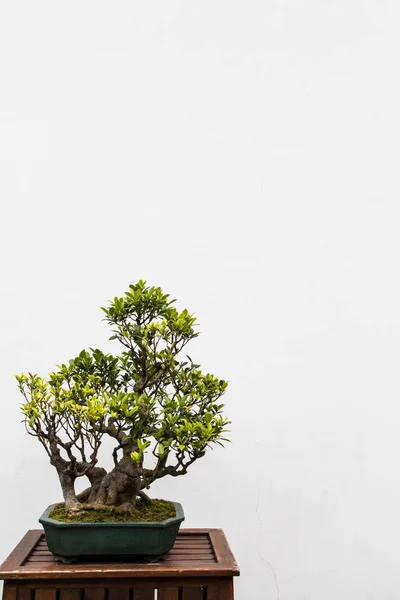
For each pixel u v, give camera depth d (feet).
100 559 6.49
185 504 9.74
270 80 10.66
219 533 7.97
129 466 6.78
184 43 10.68
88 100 10.55
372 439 9.94
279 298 10.28
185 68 10.64
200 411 6.96
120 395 6.53
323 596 9.58
